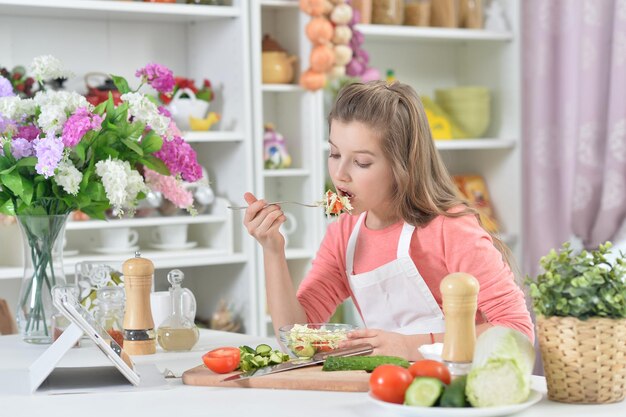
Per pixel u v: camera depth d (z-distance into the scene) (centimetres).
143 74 222
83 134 196
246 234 360
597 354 143
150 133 212
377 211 205
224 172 373
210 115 360
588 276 142
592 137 378
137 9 338
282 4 364
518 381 135
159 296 219
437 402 136
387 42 428
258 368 170
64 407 152
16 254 328
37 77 220
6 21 350
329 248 219
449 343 148
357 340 175
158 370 179
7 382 174
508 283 188
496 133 426
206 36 374
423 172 198
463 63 443
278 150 368
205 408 147
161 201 356
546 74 405
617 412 139
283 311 200
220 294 379
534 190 409
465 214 199
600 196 379
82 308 179
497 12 418
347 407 145
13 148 203
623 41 365
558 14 405
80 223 333
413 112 197
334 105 197
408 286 202
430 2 409
